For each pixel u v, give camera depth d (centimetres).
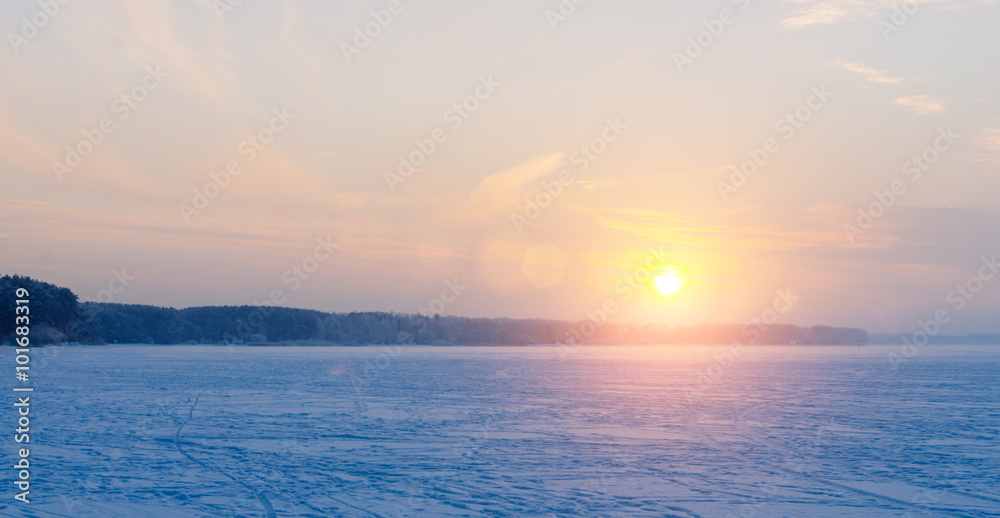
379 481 1228
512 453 1529
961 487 1222
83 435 1739
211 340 13850
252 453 1506
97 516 975
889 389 3450
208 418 2123
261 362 6456
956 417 2241
